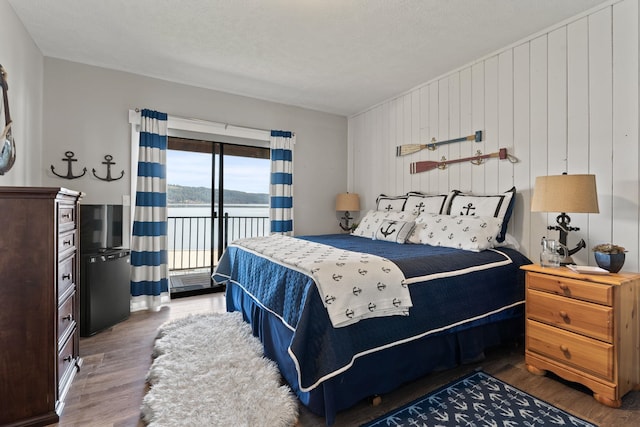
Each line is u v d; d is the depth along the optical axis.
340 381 1.57
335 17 2.37
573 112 2.36
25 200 1.54
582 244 2.20
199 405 1.63
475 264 2.17
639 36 2.05
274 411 1.59
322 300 1.57
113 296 2.81
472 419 1.58
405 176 3.85
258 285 2.28
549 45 2.49
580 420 1.57
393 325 1.72
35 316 1.56
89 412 1.64
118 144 3.27
